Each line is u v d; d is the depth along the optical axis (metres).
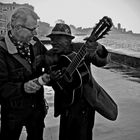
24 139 2.49
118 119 3.10
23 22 1.53
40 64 1.76
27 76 1.65
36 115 1.78
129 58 8.63
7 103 1.63
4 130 1.73
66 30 1.68
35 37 1.80
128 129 2.78
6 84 1.57
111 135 2.61
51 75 1.59
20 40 1.58
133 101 3.95
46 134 2.62
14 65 1.60
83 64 1.68
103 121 3.05
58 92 1.79
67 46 1.72
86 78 1.68
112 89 4.93
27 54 1.65
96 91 1.75
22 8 1.58
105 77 6.47
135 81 5.82
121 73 7.09
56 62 1.74
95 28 1.45
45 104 1.90
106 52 1.68
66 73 1.69
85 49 1.52
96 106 1.73
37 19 1.65
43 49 1.87
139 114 3.29
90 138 1.85
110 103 1.84
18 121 1.68
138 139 2.51
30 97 1.65
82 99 1.72
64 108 1.77
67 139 1.78
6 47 1.59
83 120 1.74
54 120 3.06
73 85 1.67
